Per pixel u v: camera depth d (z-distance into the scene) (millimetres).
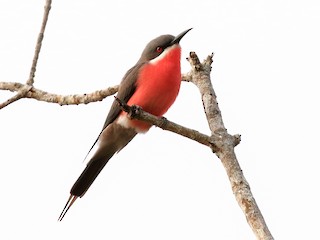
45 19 11758
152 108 11852
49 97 11828
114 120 12211
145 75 11703
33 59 11805
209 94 10648
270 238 7902
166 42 12016
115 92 12109
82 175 12531
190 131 9422
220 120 10086
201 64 11109
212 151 9359
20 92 11711
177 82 11766
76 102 11938
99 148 12562
